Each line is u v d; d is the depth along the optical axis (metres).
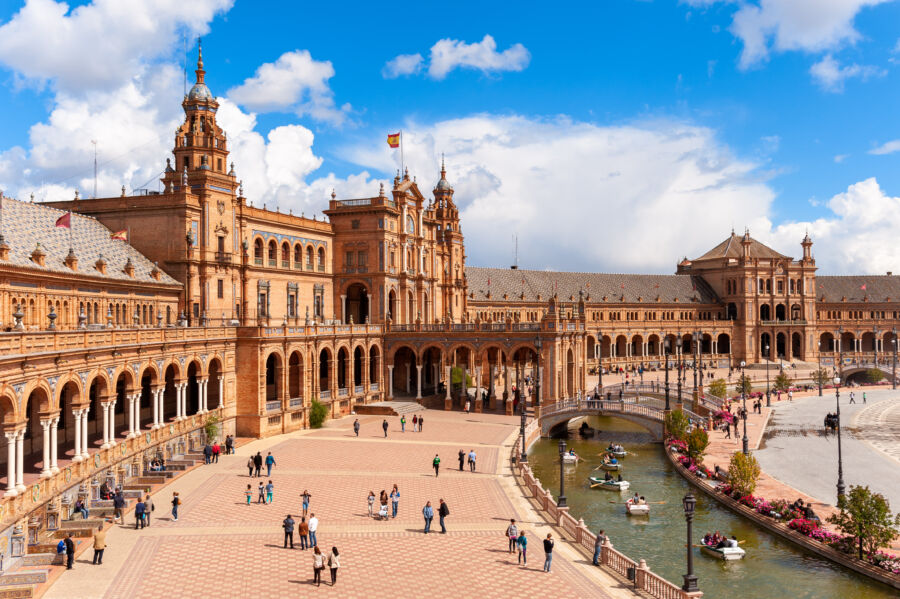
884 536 40.03
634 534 46.97
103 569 35.31
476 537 42.19
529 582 35.53
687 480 60.72
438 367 105.12
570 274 162.62
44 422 39.88
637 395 99.31
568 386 94.19
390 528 43.59
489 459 62.72
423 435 73.50
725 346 169.75
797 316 168.12
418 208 106.94
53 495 39.41
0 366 34.41
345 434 73.50
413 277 105.44
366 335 90.44
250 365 70.62
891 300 178.00
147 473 51.94
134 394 52.12
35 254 51.84
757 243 175.75
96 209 74.75
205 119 81.44
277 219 87.38
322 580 35.16
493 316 139.12
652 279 171.62
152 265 71.00
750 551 43.75
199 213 74.50
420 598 33.31
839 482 51.62
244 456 62.09
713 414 86.25
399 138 103.62
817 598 37.12
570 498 55.03
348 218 98.50
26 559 34.72
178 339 59.03
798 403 109.12
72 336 42.47
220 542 40.16
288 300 89.56
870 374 138.88
